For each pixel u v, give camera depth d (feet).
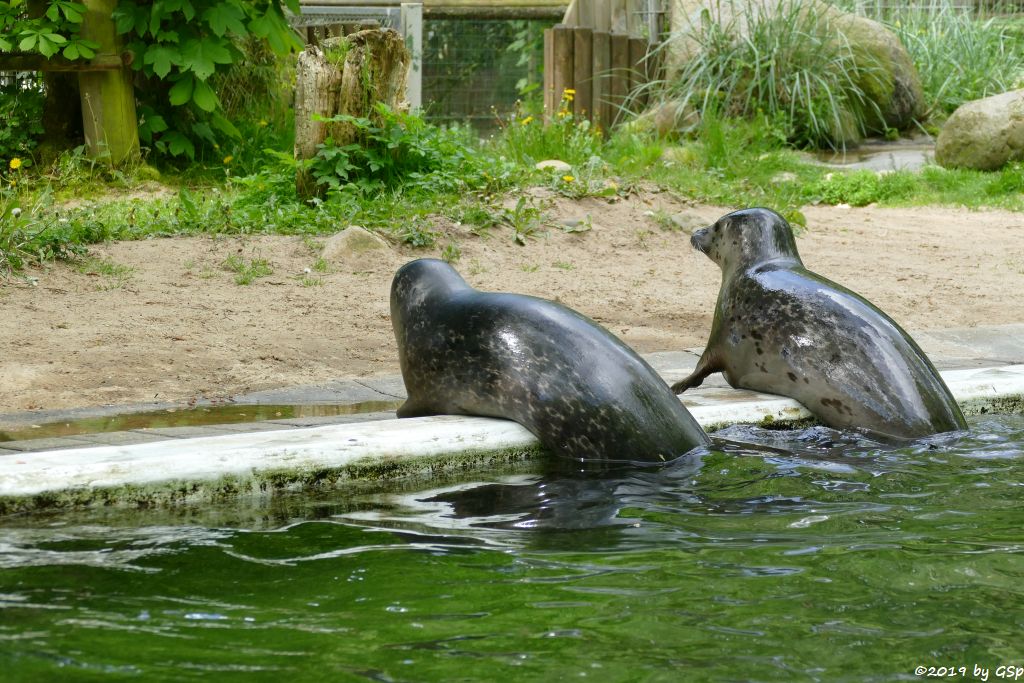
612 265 37.63
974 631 9.95
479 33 98.58
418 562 11.93
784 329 19.79
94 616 10.25
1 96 53.72
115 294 30.17
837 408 19.11
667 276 36.50
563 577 11.44
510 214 40.45
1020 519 13.67
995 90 82.17
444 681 8.79
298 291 31.60
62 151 52.75
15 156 52.75
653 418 16.76
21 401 21.52
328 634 9.80
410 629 9.95
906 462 16.71
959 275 37.93
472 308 17.90
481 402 17.38
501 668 9.05
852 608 10.53
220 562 11.91
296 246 36.29
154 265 33.47
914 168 66.85
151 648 9.44
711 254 22.03
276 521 13.58
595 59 77.66
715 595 10.87
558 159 55.72
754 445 17.76
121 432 17.94
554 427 16.66
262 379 23.79
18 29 49.78
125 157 52.54
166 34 51.65
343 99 42.65
